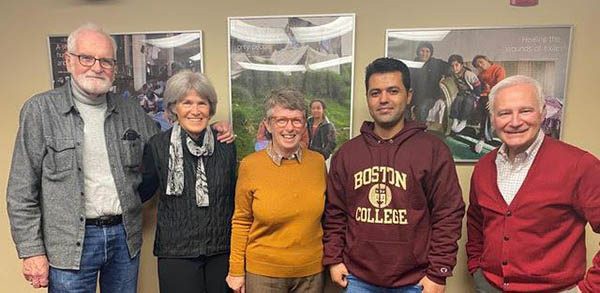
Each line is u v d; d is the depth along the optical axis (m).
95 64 1.38
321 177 1.48
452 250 1.33
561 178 1.20
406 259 1.35
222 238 1.48
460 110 1.61
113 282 1.56
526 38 1.56
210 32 1.70
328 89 1.66
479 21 1.58
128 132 1.52
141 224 1.61
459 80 1.60
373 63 1.40
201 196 1.43
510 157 1.29
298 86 1.68
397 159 1.37
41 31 1.76
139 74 1.73
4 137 1.84
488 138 1.60
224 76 1.72
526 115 1.21
